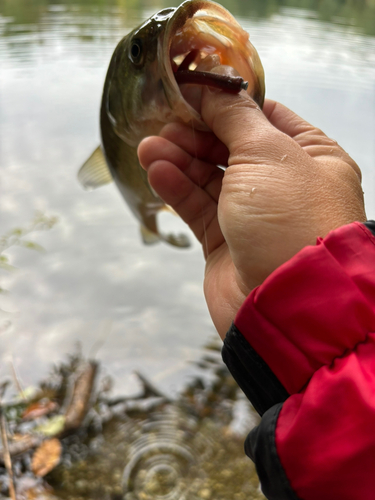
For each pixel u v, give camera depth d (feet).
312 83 3.91
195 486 1.20
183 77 0.67
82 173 1.34
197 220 0.86
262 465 0.45
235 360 0.50
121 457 1.27
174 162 0.82
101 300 1.85
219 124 0.65
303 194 0.55
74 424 1.34
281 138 0.59
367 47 5.01
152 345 1.67
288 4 7.11
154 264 2.09
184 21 0.66
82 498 1.15
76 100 3.55
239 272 0.60
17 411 1.32
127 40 0.89
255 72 0.69
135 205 1.30
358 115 3.31
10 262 2.00
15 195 2.40
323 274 0.45
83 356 1.60
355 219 0.55
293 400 0.45
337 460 0.40
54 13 5.81
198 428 1.37
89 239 2.19
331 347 0.45
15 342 1.62
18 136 2.98
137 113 0.87
